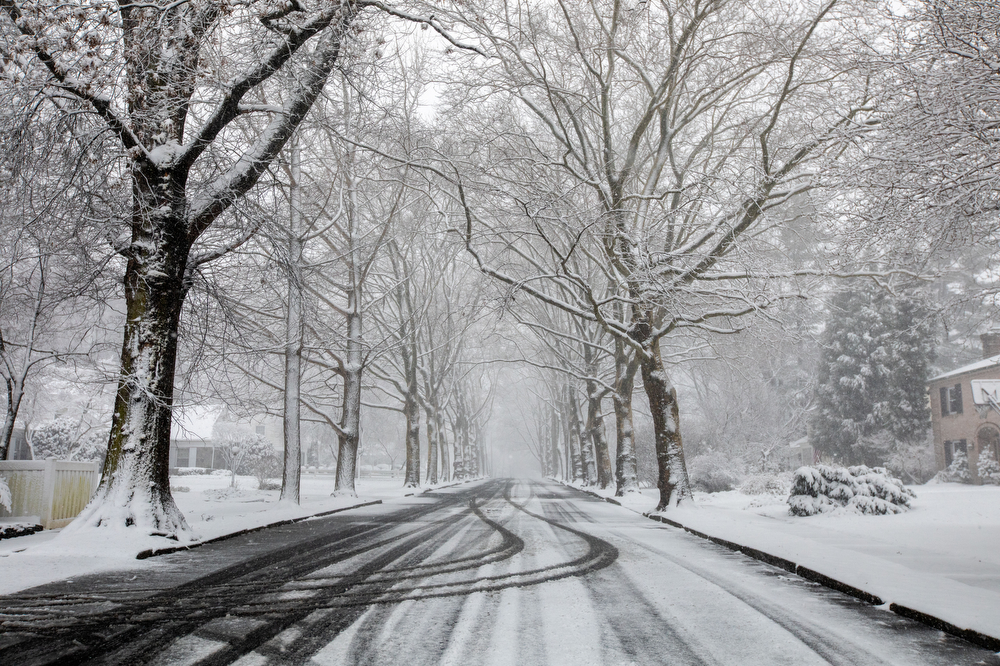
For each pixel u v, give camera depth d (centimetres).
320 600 668
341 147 2047
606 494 2922
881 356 3903
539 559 956
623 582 789
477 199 2041
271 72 1166
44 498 1256
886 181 903
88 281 1334
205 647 503
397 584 755
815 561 890
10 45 938
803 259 1902
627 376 2739
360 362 2620
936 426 3800
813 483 1717
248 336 1666
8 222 1272
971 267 1162
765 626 590
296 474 1928
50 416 3641
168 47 1133
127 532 1020
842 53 1368
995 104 835
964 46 844
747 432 4141
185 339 1578
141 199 1146
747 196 1595
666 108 1861
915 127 870
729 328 2150
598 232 1848
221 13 1072
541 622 587
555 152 2227
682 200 1920
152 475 1107
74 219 1262
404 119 1962
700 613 636
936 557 1001
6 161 1082
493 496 2958
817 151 1559
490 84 1825
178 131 1255
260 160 1252
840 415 4050
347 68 1267
